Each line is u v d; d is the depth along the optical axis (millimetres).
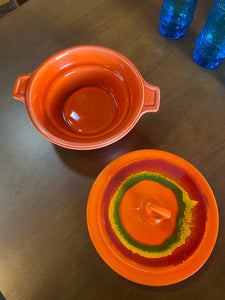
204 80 723
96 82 688
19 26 787
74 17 796
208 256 504
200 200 552
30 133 665
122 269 500
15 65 741
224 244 562
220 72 733
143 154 588
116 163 580
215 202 544
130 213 552
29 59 748
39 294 536
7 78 728
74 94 686
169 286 532
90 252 561
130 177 575
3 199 607
